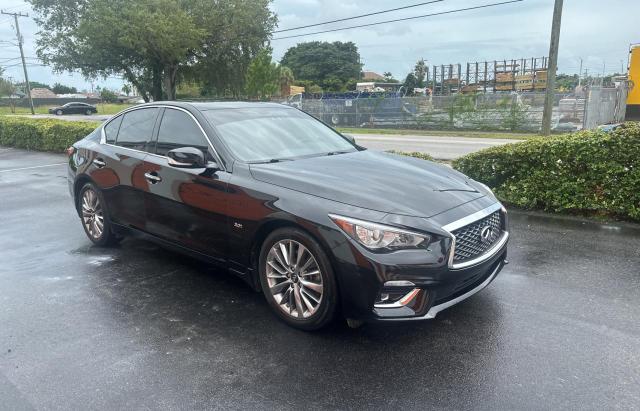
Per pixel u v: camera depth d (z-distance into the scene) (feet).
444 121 101.65
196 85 152.76
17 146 57.77
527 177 22.85
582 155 21.22
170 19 120.26
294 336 11.87
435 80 152.97
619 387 9.59
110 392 9.84
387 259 10.41
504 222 13.11
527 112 91.81
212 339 11.84
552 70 57.98
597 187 21.29
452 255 10.73
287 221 11.70
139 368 10.66
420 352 11.03
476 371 10.25
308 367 10.55
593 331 11.75
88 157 18.24
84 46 125.29
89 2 125.59
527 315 12.64
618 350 10.90
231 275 15.92
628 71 68.33
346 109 115.24
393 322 10.69
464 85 159.02
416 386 9.79
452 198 11.99
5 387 10.06
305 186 12.03
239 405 9.36
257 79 158.40
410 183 12.45
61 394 9.80
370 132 96.89
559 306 13.10
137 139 16.60
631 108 68.54
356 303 10.81
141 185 15.80
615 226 20.40
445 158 49.29
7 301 14.16
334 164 13.71
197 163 13.50
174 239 15.14
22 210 25.54
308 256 11.62
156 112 16.35
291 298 12.19
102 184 17.57
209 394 9.70
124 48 124.57
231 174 13.26
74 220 23.26
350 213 10.94
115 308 13.62
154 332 12.24
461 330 11.95
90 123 53.21
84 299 14.24
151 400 9.56
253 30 137.90
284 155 14.49
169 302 13.96
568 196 21.88
